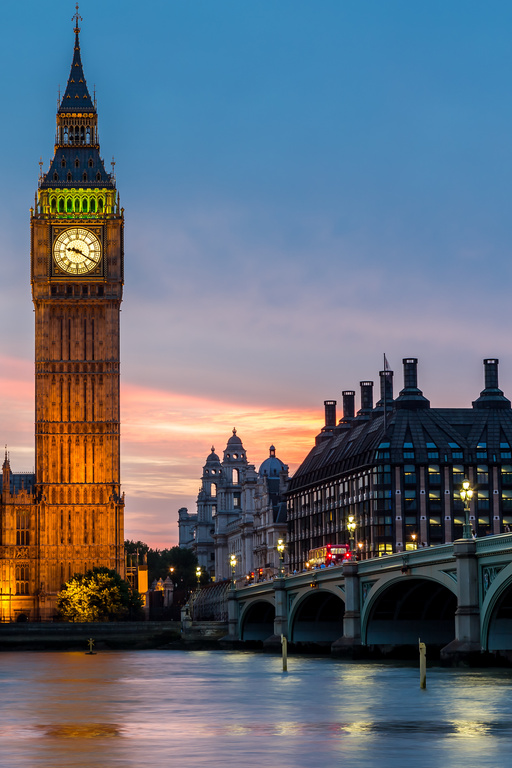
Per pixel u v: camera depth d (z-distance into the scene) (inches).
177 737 2652.6
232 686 4104.3
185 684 4308.6
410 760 2285.9
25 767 2230.6
